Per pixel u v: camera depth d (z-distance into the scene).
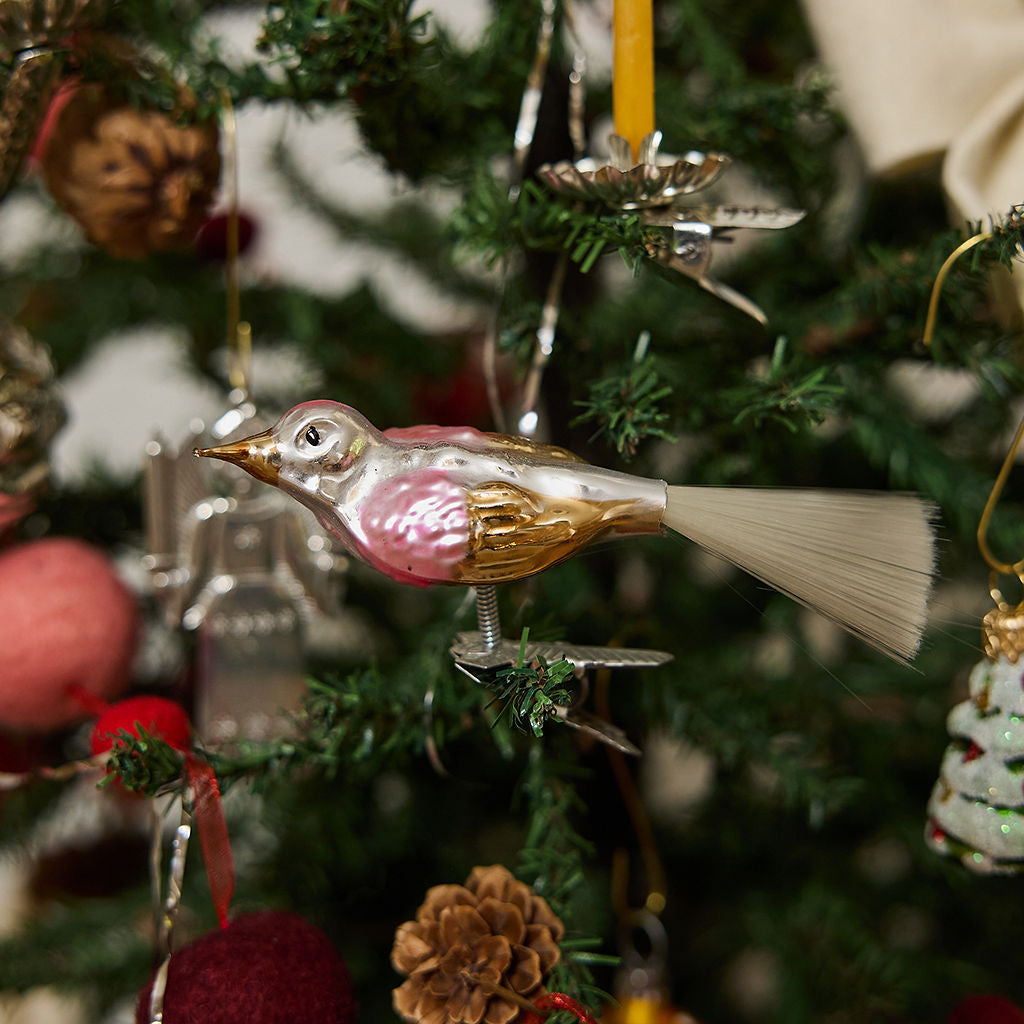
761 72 0.53
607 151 0.54
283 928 0.40
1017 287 0.42
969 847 0.39
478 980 0.38
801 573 0.36
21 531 0.50
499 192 0.42
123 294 0.56
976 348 0.44
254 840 0.55
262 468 0.36
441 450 0.36
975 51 0.44
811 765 0.46
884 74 0.45
